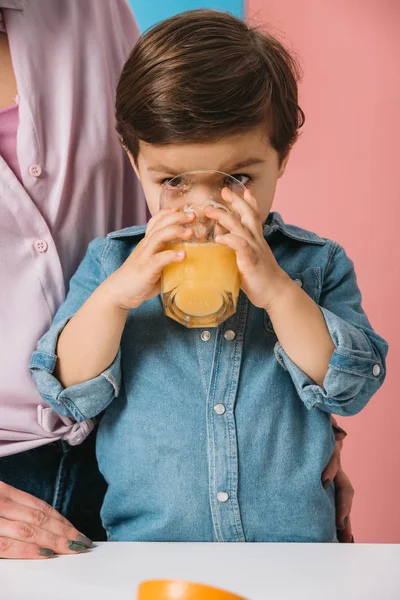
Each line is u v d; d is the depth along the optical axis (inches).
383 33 106.7
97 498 56.1
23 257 52.2
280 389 49.6
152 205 48.6
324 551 42.1
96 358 48.3
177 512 47.9
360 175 108.0
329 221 109.2
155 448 48.9
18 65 52.2
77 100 54.5
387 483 106.1
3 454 51.3
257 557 41.2
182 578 38.3
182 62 46.7
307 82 109.0
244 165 45.9
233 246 42.8
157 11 102.4
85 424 52.2
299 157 109.7
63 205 53.9
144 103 46.0
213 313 44.3
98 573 39.4
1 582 38.4
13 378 50.7
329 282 53.1
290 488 48.4
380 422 106.4
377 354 50.6
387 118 107.0
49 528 44.2
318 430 50.0
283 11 108.2
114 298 46.6
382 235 107.0
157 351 50.5
